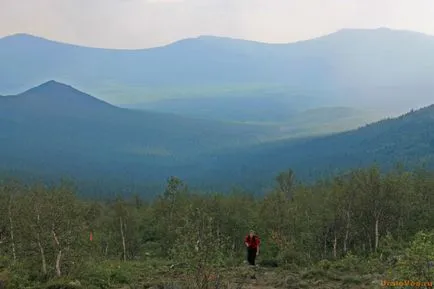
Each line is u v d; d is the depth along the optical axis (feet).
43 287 59.21
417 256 38.50
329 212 146.10
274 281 65.77
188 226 44.73
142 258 148.87
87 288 60.95
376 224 136.67
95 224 167.32
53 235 66.33
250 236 87.45
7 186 105.40
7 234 93.30
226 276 63.21
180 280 61.82
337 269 78.79
